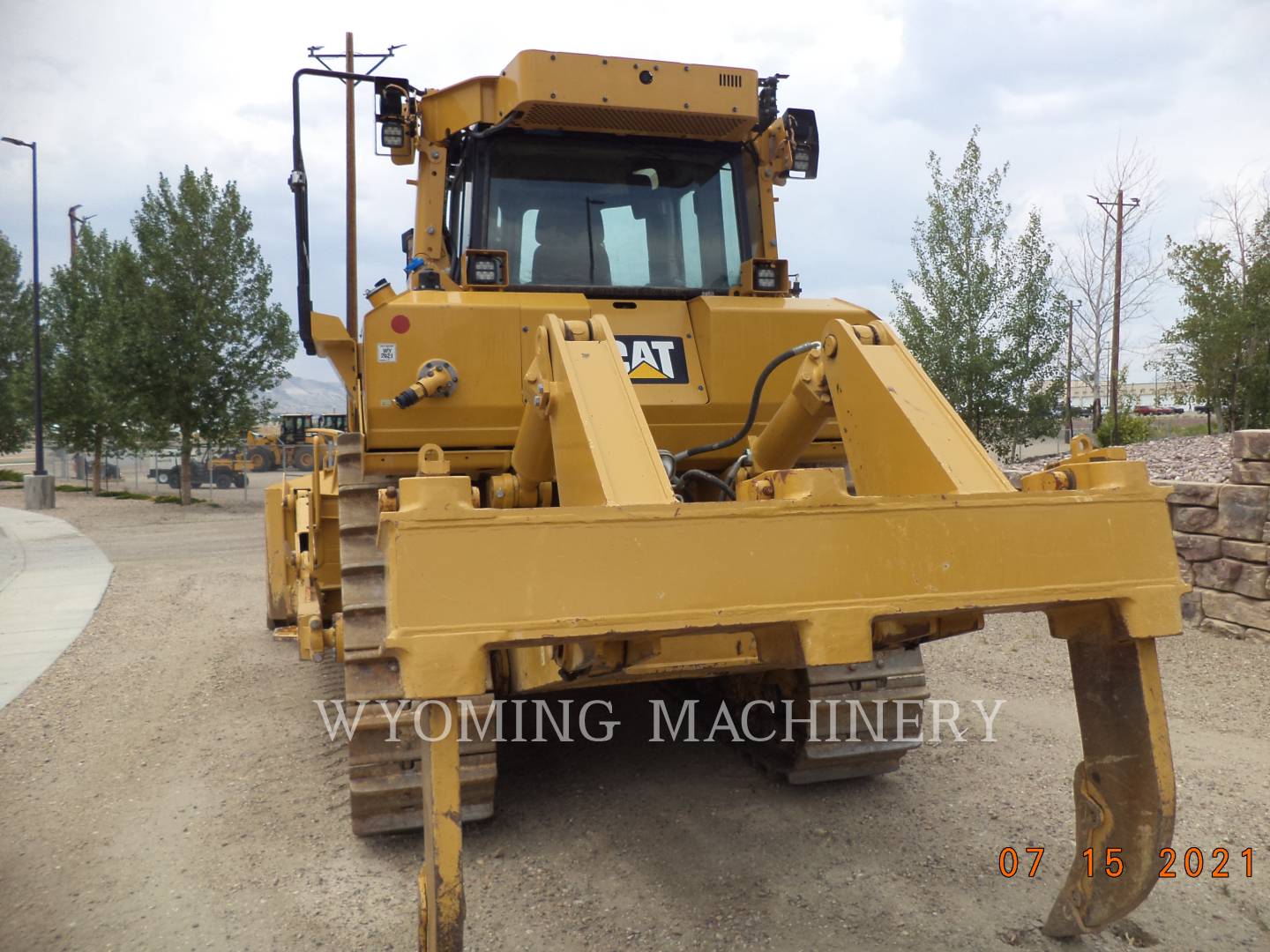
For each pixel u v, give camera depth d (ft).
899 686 13.41
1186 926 10.02
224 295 68.54
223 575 37.88
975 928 10.05
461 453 12.96
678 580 7.30
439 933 7.46
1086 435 9.31
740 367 13.50
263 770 15.64
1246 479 21.45
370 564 12.12
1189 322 53.88
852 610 7.59
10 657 24.29
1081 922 9.25
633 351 13.48
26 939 10.53
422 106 14.71
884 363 10.23
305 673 22.02
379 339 12.32
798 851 12.03
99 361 69.62
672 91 14.10
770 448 12.32
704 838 12.46
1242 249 54.39
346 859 12.21
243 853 12.48
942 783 14.10
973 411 42.65
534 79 13.51
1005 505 8.04
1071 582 8.12
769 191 15.80
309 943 10.24
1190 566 22.86
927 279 43.50
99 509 71.10
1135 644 8.50
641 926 10.34
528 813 13.39
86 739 17.58
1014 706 17.70
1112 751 8.82
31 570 39.73
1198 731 16.01
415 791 12.10
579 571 7.14
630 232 15.01
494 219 14.44
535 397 10.23
